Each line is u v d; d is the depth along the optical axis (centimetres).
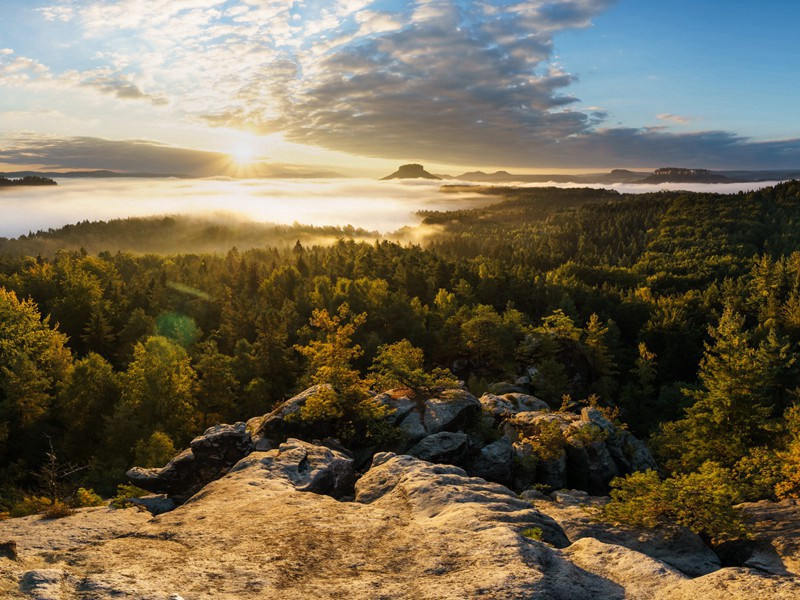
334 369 3322
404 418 3547
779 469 2139
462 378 7919
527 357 7594
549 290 12700
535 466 3534
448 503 1585
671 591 1021
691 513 1595
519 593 949
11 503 3503
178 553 1123
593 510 1852
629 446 4003
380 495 1856
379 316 9425
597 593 1018
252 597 937
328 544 1199
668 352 10288
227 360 6166
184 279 13788
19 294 10769
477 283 13600
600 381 8050
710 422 3497
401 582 1020
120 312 10175
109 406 5797
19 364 5466
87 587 905
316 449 2412
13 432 5341
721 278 17350
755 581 985
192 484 2441
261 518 1392
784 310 10881
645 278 16988
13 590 853
